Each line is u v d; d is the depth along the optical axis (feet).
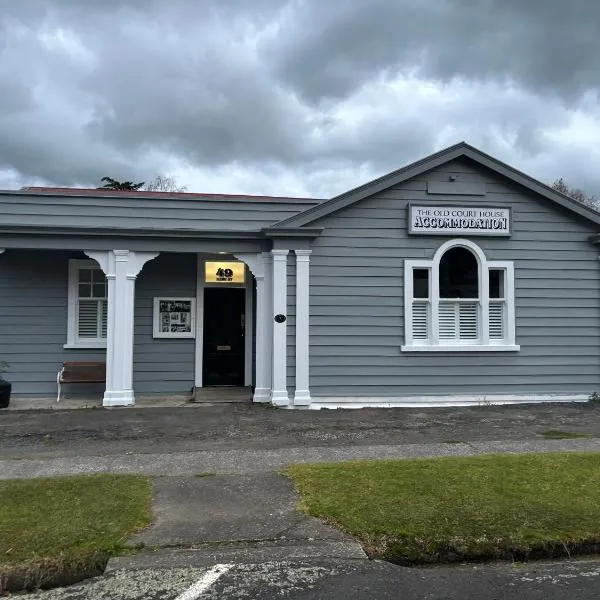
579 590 12.32
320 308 34.99
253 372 39.58
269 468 20.49
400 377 35.40
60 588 12.42
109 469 20.39
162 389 38.42
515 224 36.81
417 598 11.91
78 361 37.52
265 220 36.94
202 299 39.14
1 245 33.55
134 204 35.70
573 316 37.06
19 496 16.99
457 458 21.53
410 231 35.63
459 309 36.70
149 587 12.25
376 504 16.35
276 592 12.08
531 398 36.32
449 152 35.83
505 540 14.07
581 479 18.66
